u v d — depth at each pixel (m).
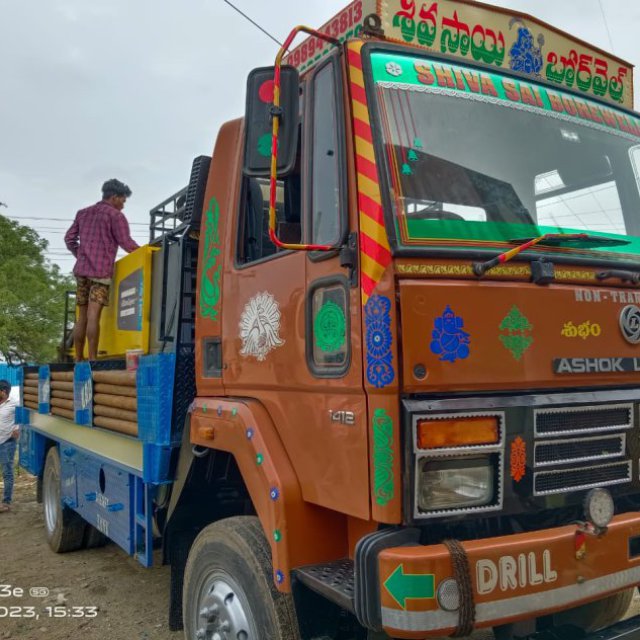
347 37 2.92
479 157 2.81
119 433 4.43
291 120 2.56
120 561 6.13
